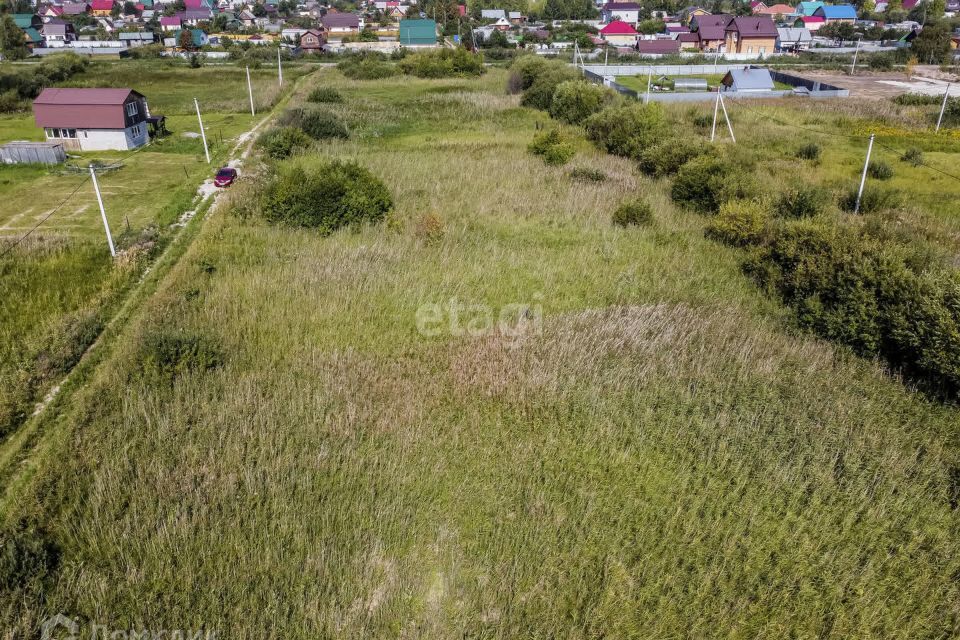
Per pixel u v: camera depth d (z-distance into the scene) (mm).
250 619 10281
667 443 14617
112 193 32125
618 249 25594
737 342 18812
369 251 24172
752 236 25906
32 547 11062
